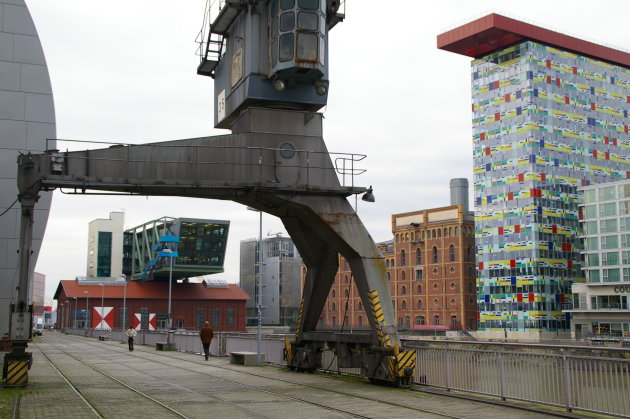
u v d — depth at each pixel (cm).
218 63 2527
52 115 3188
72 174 1966
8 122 3116
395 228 13575
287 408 1523
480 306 11938
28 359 1986
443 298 12462
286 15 2100
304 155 2167
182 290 14238
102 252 16650
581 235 10119
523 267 11375
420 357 1995
